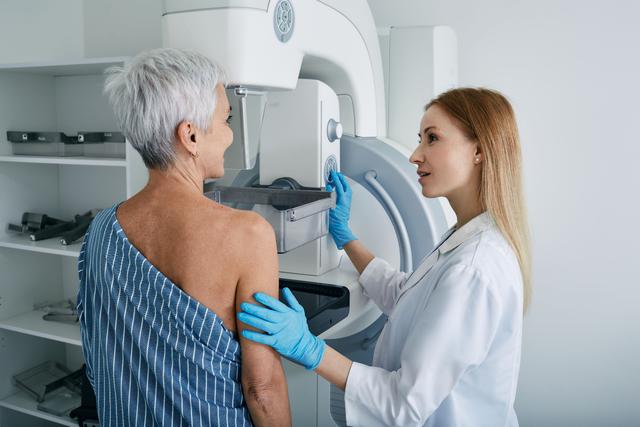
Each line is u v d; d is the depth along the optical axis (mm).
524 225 1042
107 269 853
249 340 846
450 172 1028
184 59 823
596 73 1743
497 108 1021
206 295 821
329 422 1473
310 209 1177
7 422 2383
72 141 2154
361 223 1612
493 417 1025
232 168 1157
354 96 1580
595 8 1721
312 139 1408
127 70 830
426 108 1104
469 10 1888
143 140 823
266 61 1082
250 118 1144
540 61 1811
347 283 1392
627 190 1750
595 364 1850
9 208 2350
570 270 1852
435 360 924
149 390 846
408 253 1543
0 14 2234
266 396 864
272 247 857
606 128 1753
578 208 1818
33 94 2387
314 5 1271
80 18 2479
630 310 1786
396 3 1988
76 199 2547
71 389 2348
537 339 1919
